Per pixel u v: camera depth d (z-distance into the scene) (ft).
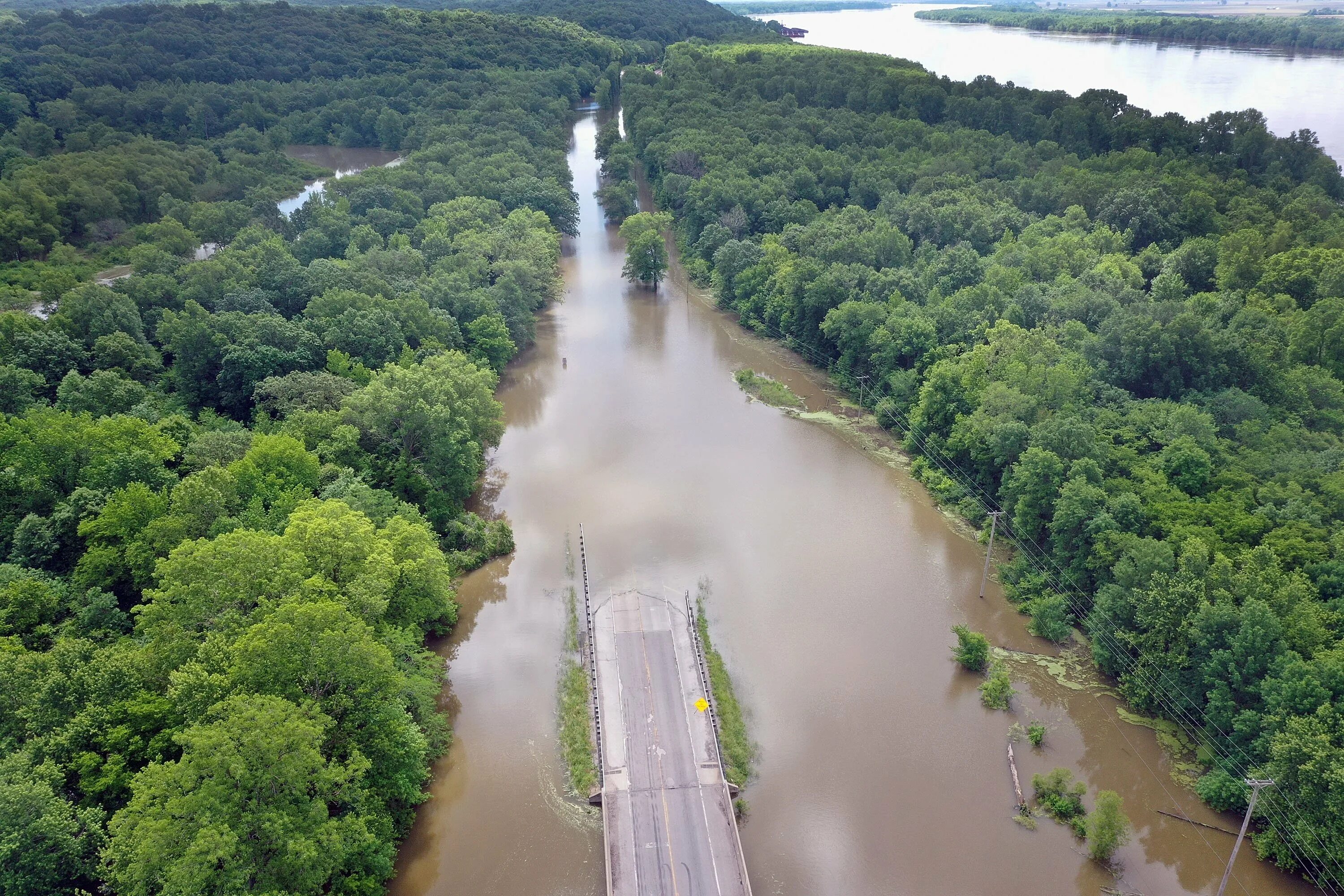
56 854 230.27
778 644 384.88
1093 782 321.52
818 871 289.12
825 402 602.44
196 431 459.32
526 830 302.45
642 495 493.36
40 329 511.81
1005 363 495.82
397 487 433.48
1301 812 272.92
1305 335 511.40
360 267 654.53
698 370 650.84
